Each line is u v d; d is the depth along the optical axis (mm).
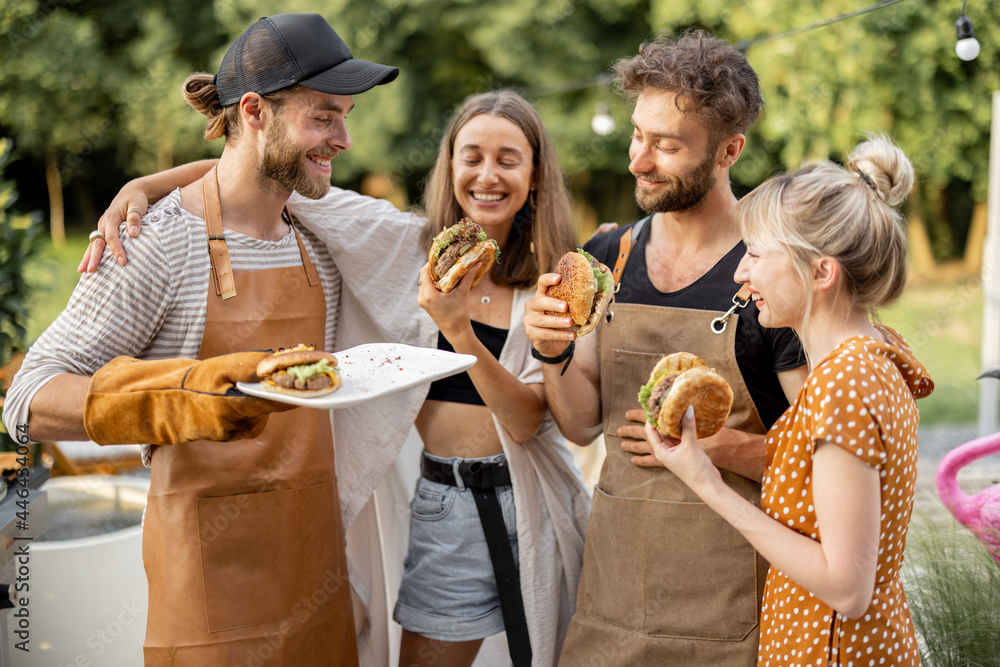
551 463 2398
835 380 1431
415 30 11586
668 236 2010
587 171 16000
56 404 1609
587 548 2105
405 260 2291
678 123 1761
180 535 1802
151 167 14523
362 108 11664
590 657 2010
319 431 2012
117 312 1714
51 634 2340
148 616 1864
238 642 1837
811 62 10562
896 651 1527
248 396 1438
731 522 1502
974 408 7949
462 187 2193
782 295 1538
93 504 2871
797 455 1509
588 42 11492
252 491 1856
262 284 1904
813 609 1529
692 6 10852
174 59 12602
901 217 1541
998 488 2416
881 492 1449
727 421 1901
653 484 1920
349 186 13797
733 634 1836
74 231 16281
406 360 1658
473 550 2246
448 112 12086
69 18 12211
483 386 2039
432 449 2322
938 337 10266
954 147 11797
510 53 11250
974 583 2424
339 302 2271
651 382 1628
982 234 14477
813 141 11000
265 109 1806
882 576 1522
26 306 3576
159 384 1514
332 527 2061
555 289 1817
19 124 12781
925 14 10703
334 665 2061
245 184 1889
